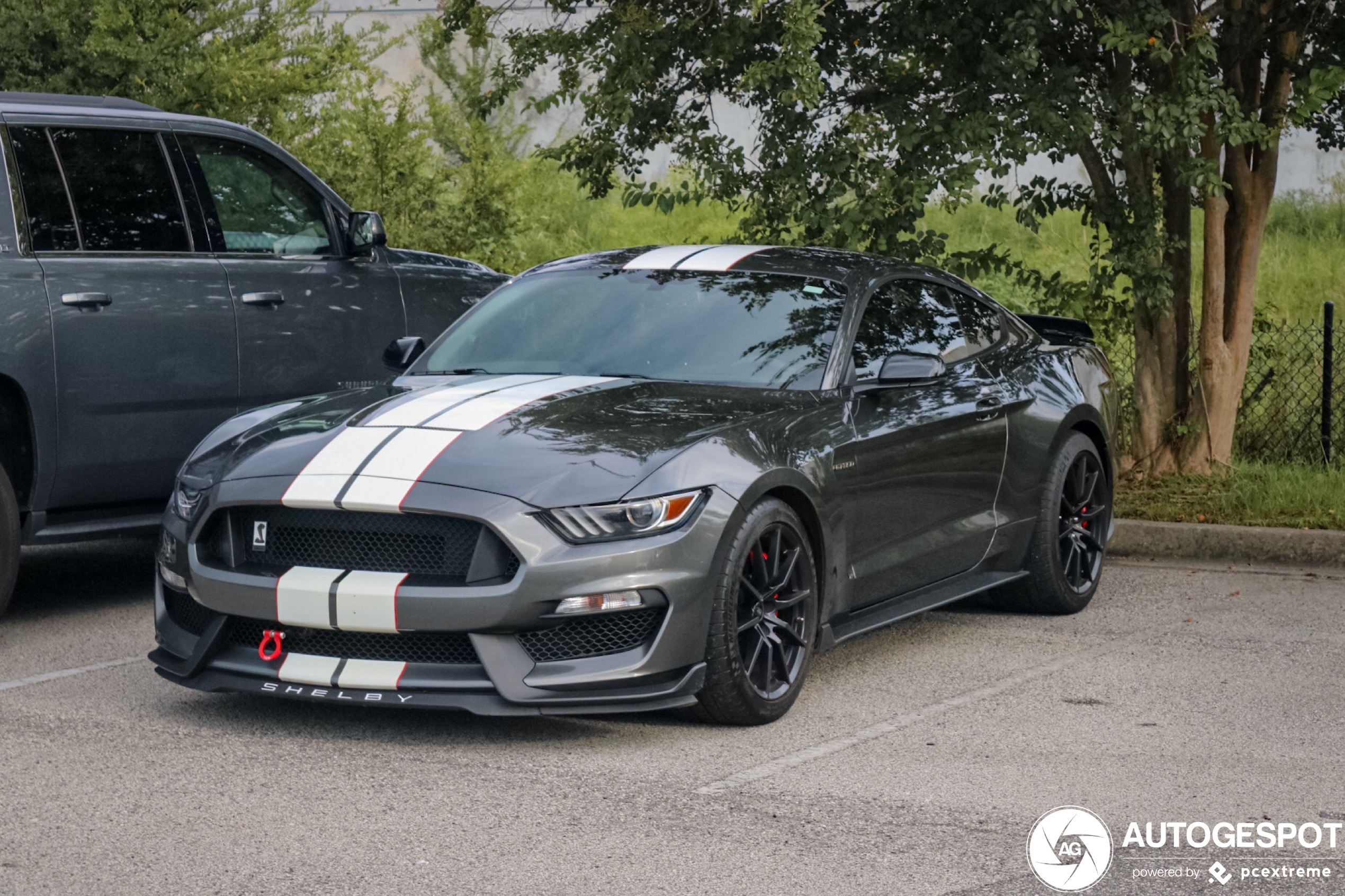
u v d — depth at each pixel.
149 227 6.21
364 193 12.52
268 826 3.64
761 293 5.48
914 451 5.29
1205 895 3.25
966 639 5.86
